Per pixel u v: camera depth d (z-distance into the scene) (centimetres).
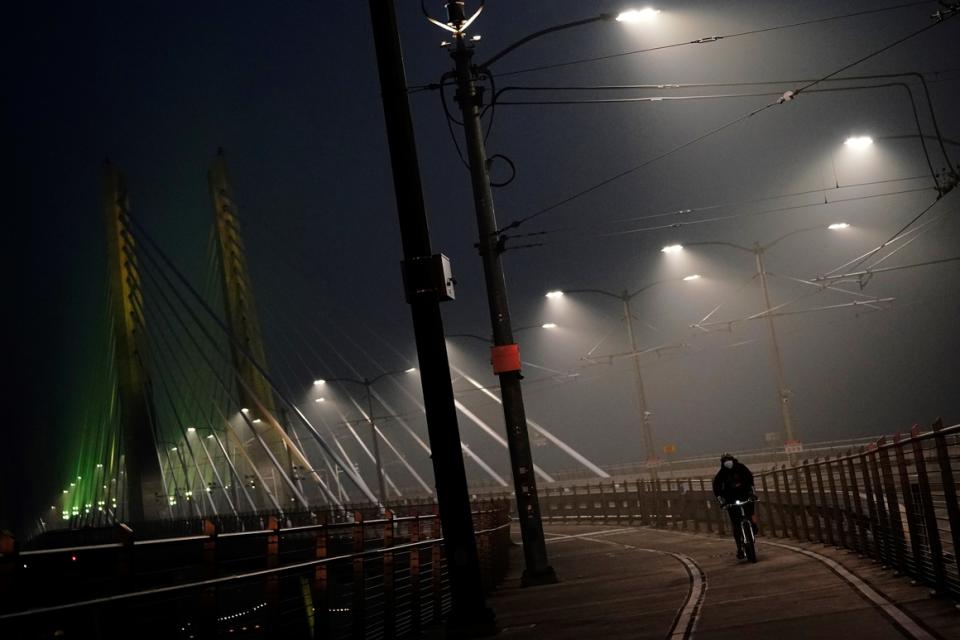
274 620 955
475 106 2402
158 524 6500
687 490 3669
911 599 1125
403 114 1298
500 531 2869
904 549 1338
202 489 9962
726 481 2014
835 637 922
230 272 9344
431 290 1270
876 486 1516
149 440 8438
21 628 546
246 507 9431
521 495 2344
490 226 2402
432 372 1268
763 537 2762
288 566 1006
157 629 710
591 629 1252
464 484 1266
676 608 1353
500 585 2492
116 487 9262
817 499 2289
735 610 1231
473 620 1247
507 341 2378
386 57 1306
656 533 3859
